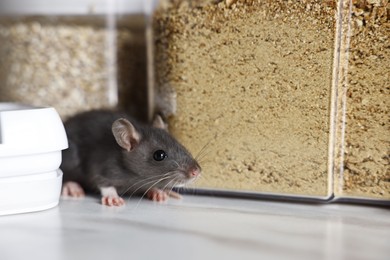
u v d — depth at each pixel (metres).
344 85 0.52
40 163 0.50
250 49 0.52
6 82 0.64
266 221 0.49
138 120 0.62
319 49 0.51
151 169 0.54
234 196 0.55
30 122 0.49
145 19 0.63
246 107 0.53
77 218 0.50
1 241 0.46
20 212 0.50
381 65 0.51
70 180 0.57
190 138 0.55
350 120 0.52
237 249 0.44
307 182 0.52
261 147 0.53
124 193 0.56
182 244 0.45
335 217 0.50
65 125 0.58
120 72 0.63
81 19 0.63
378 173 0.52
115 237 0.46
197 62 0.54
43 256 0.44
